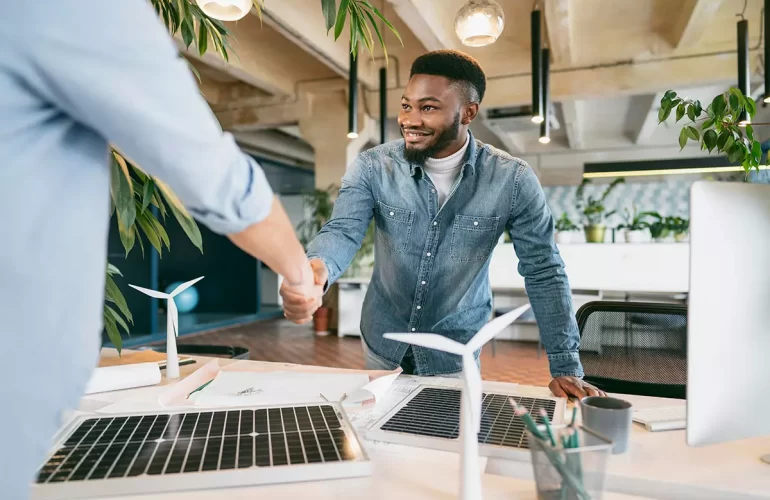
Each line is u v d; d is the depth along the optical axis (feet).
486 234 5.12
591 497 2.20
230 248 30.12
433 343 2.24
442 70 4.58
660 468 2.84
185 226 4.61
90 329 1.98
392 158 5.25
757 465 2.88
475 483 2.23
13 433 1.77
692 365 2.60
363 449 2.83
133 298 22.41
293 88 25.25
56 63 1.63
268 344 21.65
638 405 3.97
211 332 24.66
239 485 2.58
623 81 21.21
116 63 1.68
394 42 21.38
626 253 18.81
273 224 2.33
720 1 15.58
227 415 3.33
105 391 4.25
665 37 20.21
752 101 5.96
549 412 3.49
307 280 2.83
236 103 26.71
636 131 34.19
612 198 37.19
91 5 1.64
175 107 1.82
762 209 2.71
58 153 1.82
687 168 29.81
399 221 5.19
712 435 2.64
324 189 25.70
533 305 4.90
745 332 2.66
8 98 1.64
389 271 5.40
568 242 19.99
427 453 3.00
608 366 5.37
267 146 34.04
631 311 5.39
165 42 1.86
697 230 2.57
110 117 1.75
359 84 24.03
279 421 3.21
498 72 22.68
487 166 5.08
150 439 2.94
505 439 3.04
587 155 37.50
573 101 24.91
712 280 2.59
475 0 9.18
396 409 3.64
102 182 1.99
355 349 20.56
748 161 5.87
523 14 18.26
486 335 2.32
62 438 2.95
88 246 1.93
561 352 4.64
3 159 1.66
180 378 4.76
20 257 1.71
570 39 18.62
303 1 17.62
